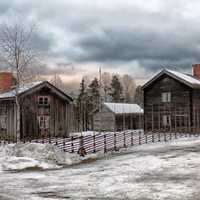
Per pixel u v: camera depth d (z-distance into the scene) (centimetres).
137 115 7044
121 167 2070
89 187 1526
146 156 2464
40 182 1714
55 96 4312
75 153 2794
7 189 1548
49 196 1373
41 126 4138
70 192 1437
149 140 3706
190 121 4597
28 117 4031
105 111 6794
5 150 2808
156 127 4925
